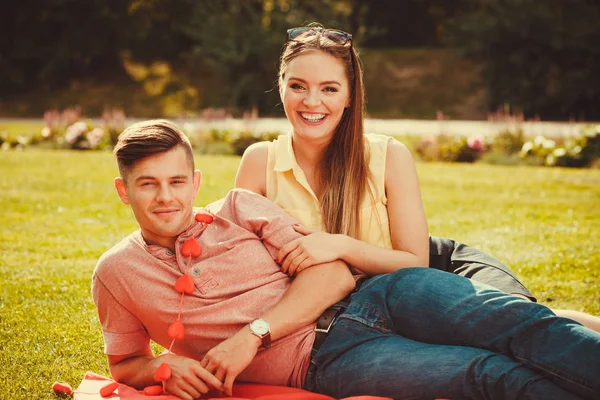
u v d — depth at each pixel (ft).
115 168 38.01
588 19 75.10
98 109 83.41
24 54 88.12
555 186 32.24
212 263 8.92
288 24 81.35
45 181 32.27
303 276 8.97
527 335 7.93
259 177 11.00
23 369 10.54
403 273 9.05
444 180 34.22
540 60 76.59
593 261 17.29
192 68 92.68
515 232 21.11
